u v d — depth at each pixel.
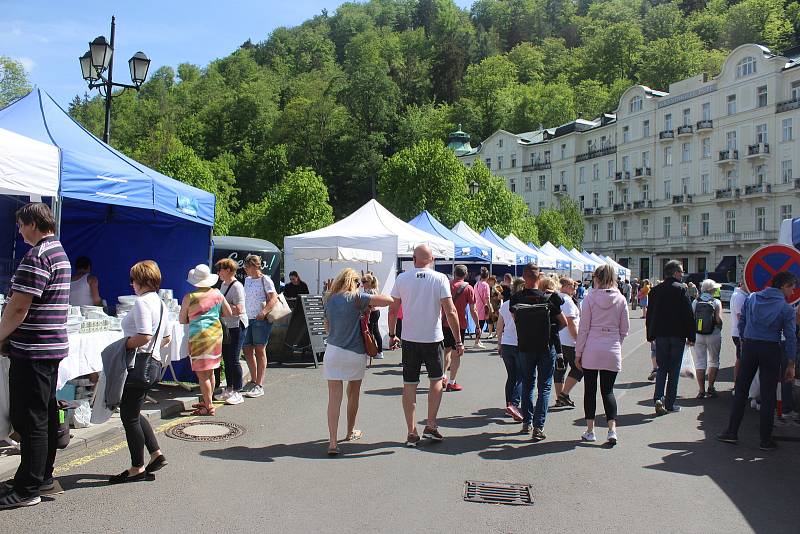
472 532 4.20
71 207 9.68
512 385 7.84
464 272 10.08
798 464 6.07
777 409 7.96
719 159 56.53
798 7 77.94
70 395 6.52
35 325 4.45
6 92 47.03
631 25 100.38
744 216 55.03
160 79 89.81
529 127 95.38
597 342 6.71
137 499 4.62
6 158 5.65
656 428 7.52
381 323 15.44
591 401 6.80
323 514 4.42
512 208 55.03
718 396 9.79
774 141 52.31
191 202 9.11
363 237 15.52
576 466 5.86
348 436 6.56
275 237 54.59
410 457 5.96
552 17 133.88
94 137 8.03
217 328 7.61
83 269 9.02
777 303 6.59
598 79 99.81
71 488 4.83
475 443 6.59
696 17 95.88
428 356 6.46
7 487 4.52
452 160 51.66
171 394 8.43
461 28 123.00
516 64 114.06
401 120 84.12
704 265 59.12
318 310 12.62
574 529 4.32
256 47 126.12
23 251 8.05
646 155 65.00
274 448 6.12
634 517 4.59
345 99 86.00
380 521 4.33
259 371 8.88
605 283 6.79
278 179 76.94
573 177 75.12
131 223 10.26
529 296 7.18
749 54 54.38
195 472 5.30
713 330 9.59
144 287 5.18
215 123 83.50
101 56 12.62
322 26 131.50
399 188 51.66
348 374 6.01
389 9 139.38
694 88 59.62
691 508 4.80
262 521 4.26
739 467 5.93
